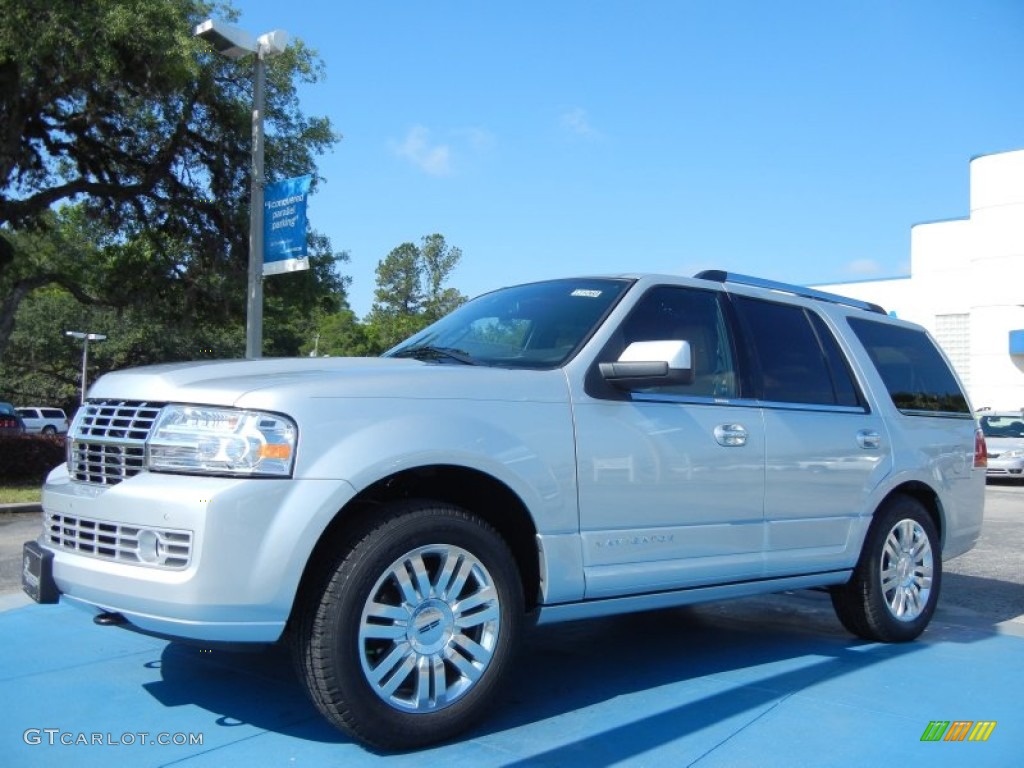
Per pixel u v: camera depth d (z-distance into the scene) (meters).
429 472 3.66
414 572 3.53
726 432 4.56
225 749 3.51
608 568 4.07
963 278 34.12
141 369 3.92
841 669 4.84
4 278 21.28
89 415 3.81
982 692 4.43
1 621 5.50
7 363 54.16
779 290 5.53
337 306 21.09
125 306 21.50
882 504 5.49
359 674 3.35
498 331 4.67
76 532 3.63
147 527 3.31
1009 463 19.05
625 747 3.62
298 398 3.41
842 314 5.77
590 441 4.04
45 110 17.77
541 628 5.81
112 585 3.37
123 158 19.44
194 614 3.19
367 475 3.40
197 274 20.66
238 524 3.21
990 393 31.17
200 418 3.39
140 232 20.33
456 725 3.59
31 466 16.22
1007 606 6.87
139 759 3.41
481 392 3.83
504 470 3.74
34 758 3.41
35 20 13.72
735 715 4.04
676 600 4.39
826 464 5.05
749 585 4.70
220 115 18.23
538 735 3.74
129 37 14.16
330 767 3.36
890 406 5.64
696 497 4.40
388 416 3.55
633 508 4.16
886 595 5.45
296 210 11.78
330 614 3.32
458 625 3.63
